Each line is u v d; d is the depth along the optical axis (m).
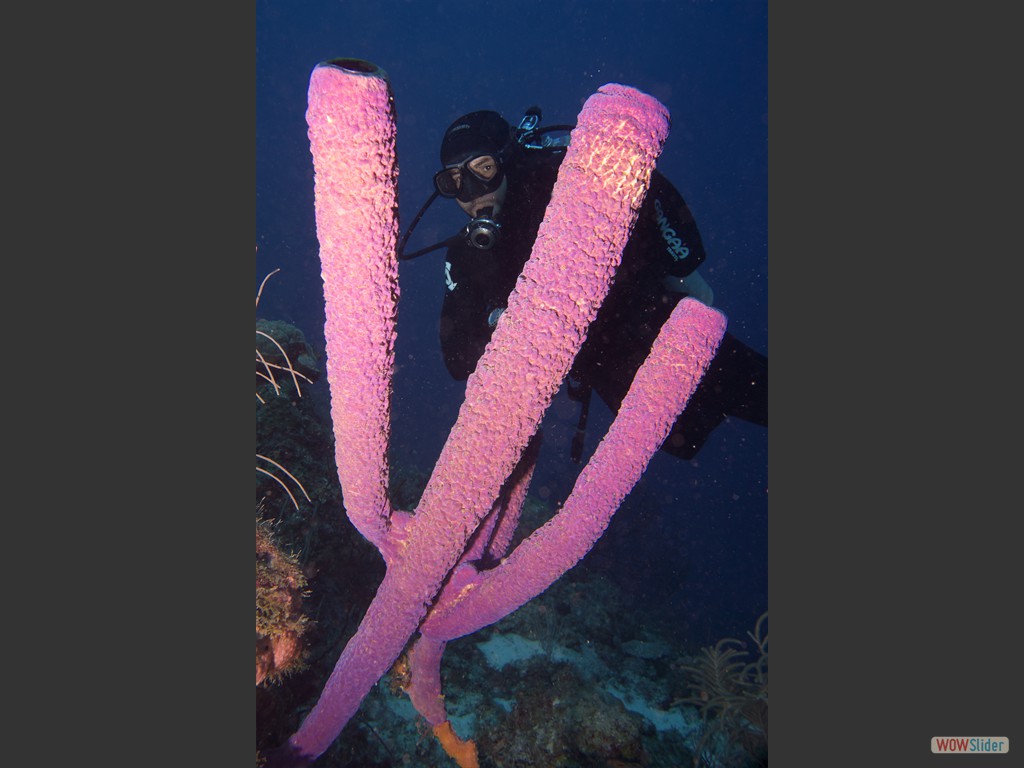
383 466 1.27
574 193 0.97
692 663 4.65
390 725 3.12
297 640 1.87
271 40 45.94
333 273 0.97
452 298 2.72
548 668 4.09
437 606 1.62
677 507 13.64
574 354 1.08
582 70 49.78
